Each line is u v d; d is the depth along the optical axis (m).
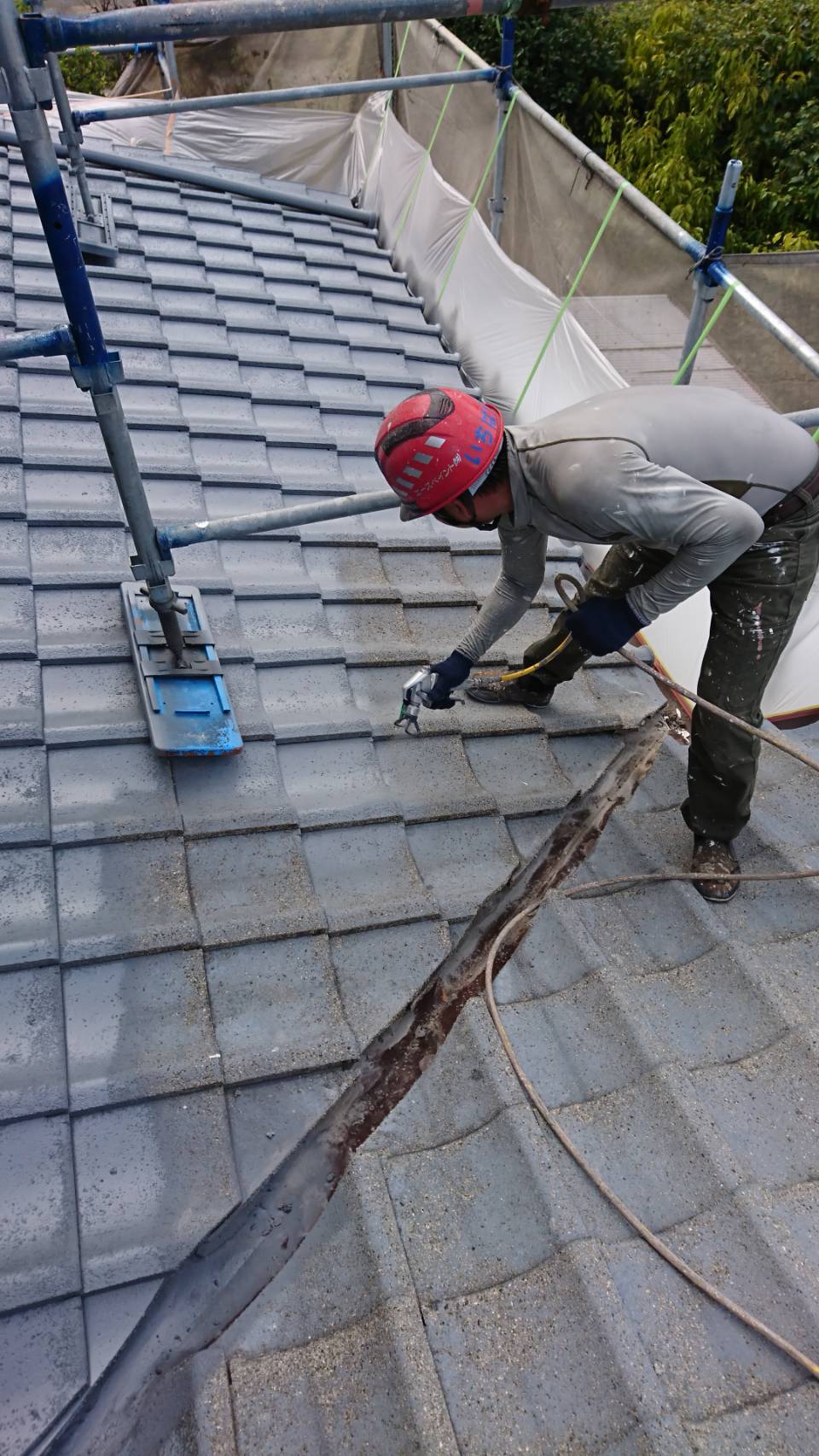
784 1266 1.61
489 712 2.90
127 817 2.26
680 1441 1.38
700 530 1.78
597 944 2.23
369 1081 1.94
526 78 9.19
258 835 2.33
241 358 4.14
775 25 8.62
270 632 2.93
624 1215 1.67
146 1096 1.81
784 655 3.04
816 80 8.70
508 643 3.20
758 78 8.65
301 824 2.38
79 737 2.37
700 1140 1.81
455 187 5.27
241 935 2.09
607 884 2.37
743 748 2.26
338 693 2.81
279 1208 1.73
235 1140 1.82
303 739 2.60
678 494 1.77
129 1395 1.49
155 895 2.15
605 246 4.00
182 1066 1.86
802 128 8.70
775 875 2.35
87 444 3.38
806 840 2.62
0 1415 1.44
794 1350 1.48
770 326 3.08
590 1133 1.83
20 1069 1.80
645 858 2.53
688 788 2.65
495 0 2.00
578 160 4.14
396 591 3.20
